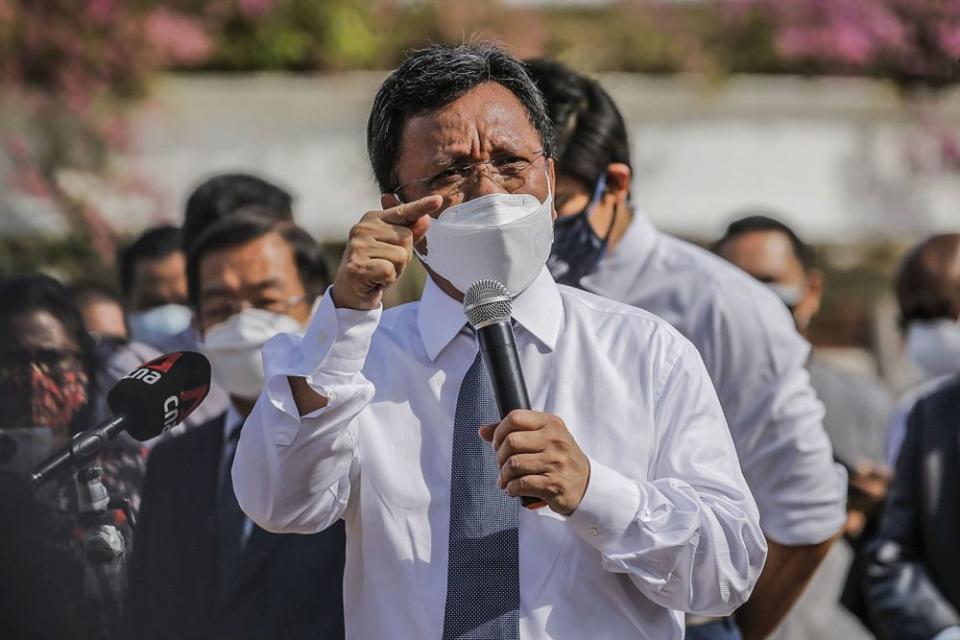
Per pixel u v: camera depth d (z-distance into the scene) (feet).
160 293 58.29
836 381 54.90
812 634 51.37
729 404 40.63
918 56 92.17
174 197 90.12
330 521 28.58
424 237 28.09
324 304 27.22
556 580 27.20
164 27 89.51
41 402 36.96
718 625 38.78
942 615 46.96
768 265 55.21
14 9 88.33
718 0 92.53
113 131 90.02
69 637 29.19
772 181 91.81
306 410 27.40
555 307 29.07
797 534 40.34
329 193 89.51
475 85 28.58
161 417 29.53
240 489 28.25
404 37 92.27
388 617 27.68
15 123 89.76
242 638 35.83
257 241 42.14
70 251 89.76
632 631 27.45
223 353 41.24
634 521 26.45
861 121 92.43
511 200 27.76
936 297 57.98
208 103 90.17
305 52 90.79
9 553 28.27
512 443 25.55
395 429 28.45
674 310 40.73
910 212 92.79
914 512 48.26
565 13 93.25
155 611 34.96
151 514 37.32
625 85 90.89
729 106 91.40
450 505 27.66
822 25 91.91
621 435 28.02
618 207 40.60
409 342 29.30
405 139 28.63
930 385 58.80
